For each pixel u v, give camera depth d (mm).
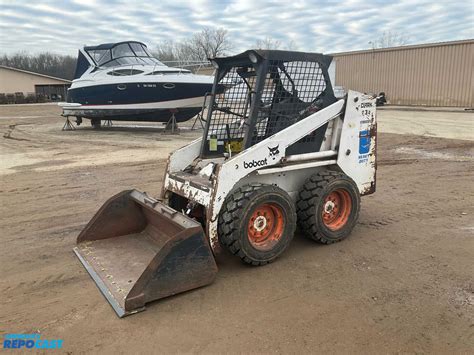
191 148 4621
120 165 8945
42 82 56844
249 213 3660
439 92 25203
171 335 2871
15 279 3709
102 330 2932
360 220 5230
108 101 14984
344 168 4586
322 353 2662
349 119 4488
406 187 6898
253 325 2977
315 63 4250
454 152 10102
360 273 3770
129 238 4418
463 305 3213
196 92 14273
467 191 6617
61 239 4660
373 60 28688
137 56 15078
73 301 3314
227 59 4254
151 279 3186
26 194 6609
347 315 3090
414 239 4590
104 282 3535
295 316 3086
